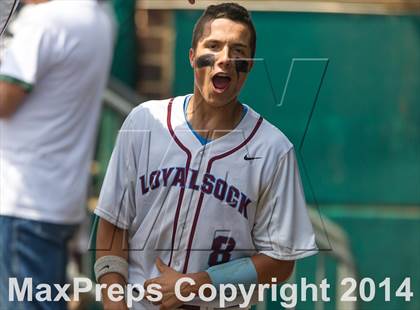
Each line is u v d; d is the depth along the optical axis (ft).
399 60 44.68
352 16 43.01
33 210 32.76
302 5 41.60
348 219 45.93
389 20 43.91
